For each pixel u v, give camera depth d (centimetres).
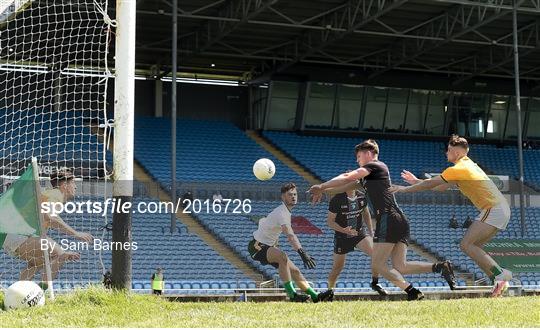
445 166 3688
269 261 1048
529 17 3069
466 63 3722
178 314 796
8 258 1109
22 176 998
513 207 2852
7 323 732
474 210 1828
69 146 2584
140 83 3728
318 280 1306
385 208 980
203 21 3036
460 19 3009
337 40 3159
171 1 2777
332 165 3531
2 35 2616
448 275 973
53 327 710
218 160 3400
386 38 3312
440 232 1798
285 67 3475
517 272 1722
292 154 3575
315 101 3772
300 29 3164
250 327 698
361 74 3778
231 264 1689
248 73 3847
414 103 3897
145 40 3291
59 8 2470
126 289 916
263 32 3195
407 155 3741
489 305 843
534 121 4075
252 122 3822
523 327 685
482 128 3981
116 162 940
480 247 1013
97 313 802
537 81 4050
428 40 3234
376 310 802
